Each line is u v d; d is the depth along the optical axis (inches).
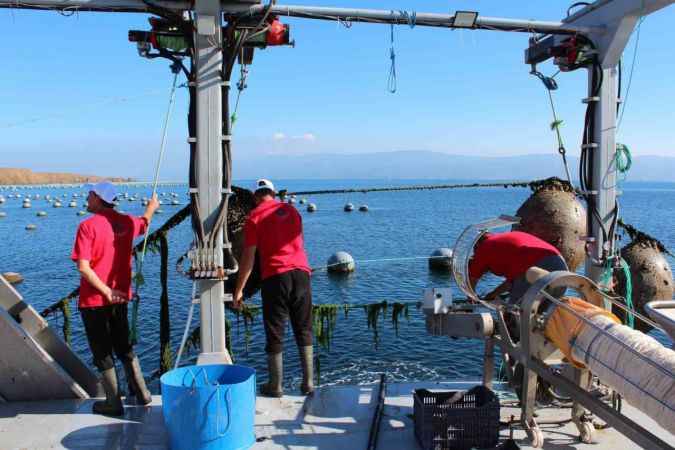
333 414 182.9
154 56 191.6
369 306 278.2
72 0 181.5
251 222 191.8
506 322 179.3
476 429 153.8
